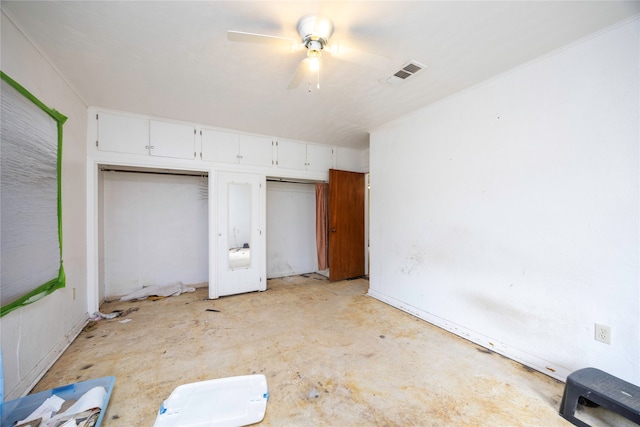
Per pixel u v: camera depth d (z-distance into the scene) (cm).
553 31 171
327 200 511
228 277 376
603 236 170
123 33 174
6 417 147
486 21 162
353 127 363
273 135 402
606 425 143
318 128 369
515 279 214
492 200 230
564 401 153
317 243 504
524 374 193
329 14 156
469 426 145
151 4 149
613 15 156
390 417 151
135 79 234
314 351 224
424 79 232
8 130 149
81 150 272
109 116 301
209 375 190
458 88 249
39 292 180
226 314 307
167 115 320
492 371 197
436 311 281
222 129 368
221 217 370
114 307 330
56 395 162
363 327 273
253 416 149
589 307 176
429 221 289
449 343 240
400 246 329
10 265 150
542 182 198
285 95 265
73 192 250
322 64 207
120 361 207
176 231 409
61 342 218
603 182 170
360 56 175
